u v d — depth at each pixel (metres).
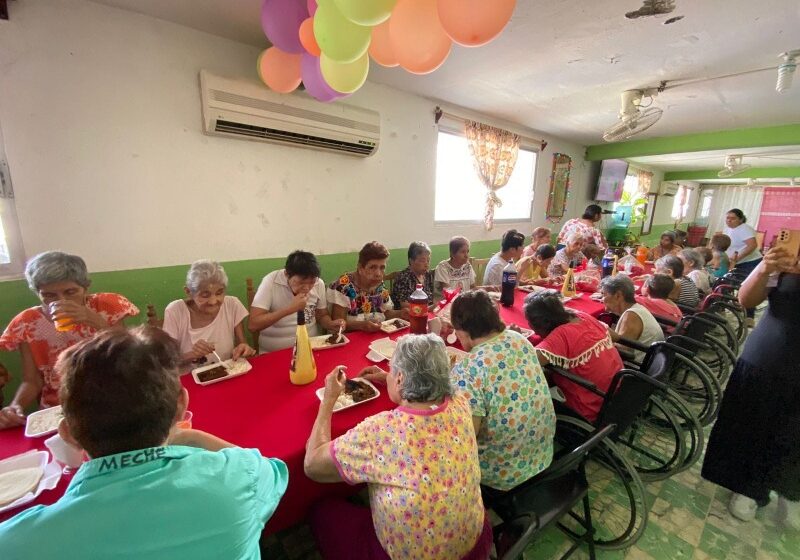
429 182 3.36
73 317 1.06
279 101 2.15
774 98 2.86
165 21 1.85
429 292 2.42
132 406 0.47
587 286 2.73
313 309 1.80
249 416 0.97
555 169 4.79
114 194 1.84
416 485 0.67
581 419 1.44
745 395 1.34
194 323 1.43
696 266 3.49
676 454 1.56
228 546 0.49
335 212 2.74
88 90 1.71
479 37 1.05
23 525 0.41
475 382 0.98
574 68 2.40
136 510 0.44
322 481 0.79
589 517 1.24
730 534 1.39
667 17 1.75
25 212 1.64
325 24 1.20
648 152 4.66
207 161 2.10
